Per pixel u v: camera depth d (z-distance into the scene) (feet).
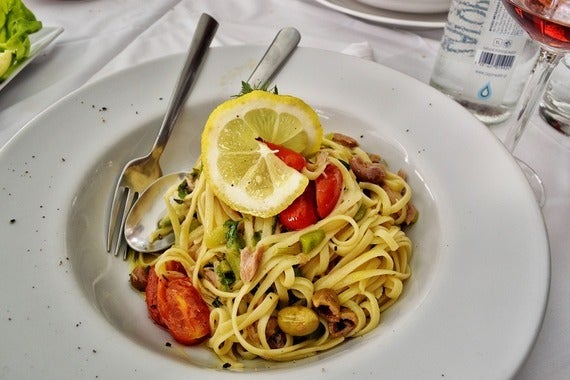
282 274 1.31
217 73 1.60
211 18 1.70
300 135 1.35
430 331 1.10
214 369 1.12
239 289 1.32
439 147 1.43
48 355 1.07
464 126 1.45
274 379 1.05
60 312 1.13
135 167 1.45
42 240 1.24
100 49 1.83
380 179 1.44
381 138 1.50
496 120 1.60
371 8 1.94
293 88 1.58
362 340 1.20
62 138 1.43
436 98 1.52
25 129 1.41
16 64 1.67
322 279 1.32
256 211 1.28
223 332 1.26
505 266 1.18
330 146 1.48
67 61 1.77
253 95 1.30
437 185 1.36
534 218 1.23
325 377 1.05
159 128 1.52
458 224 1.27
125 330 1.18
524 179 1.30
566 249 1.33
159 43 1.86
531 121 1.63
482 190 1.32
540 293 1.12
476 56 1.53
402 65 1.80
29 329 1.10
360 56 1.74
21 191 1.31
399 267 1.36
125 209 1.41
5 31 1.72
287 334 1.26
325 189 1.32
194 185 1.44
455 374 1.05
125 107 1.52
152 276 1.32
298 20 1.97
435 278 1.18
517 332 1.08
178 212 1.44
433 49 1.86
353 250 1.34
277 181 1.28
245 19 1.97
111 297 1.27
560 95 1.58
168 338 1.25
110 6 2.03
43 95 1.64
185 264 1.36
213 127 1.30
